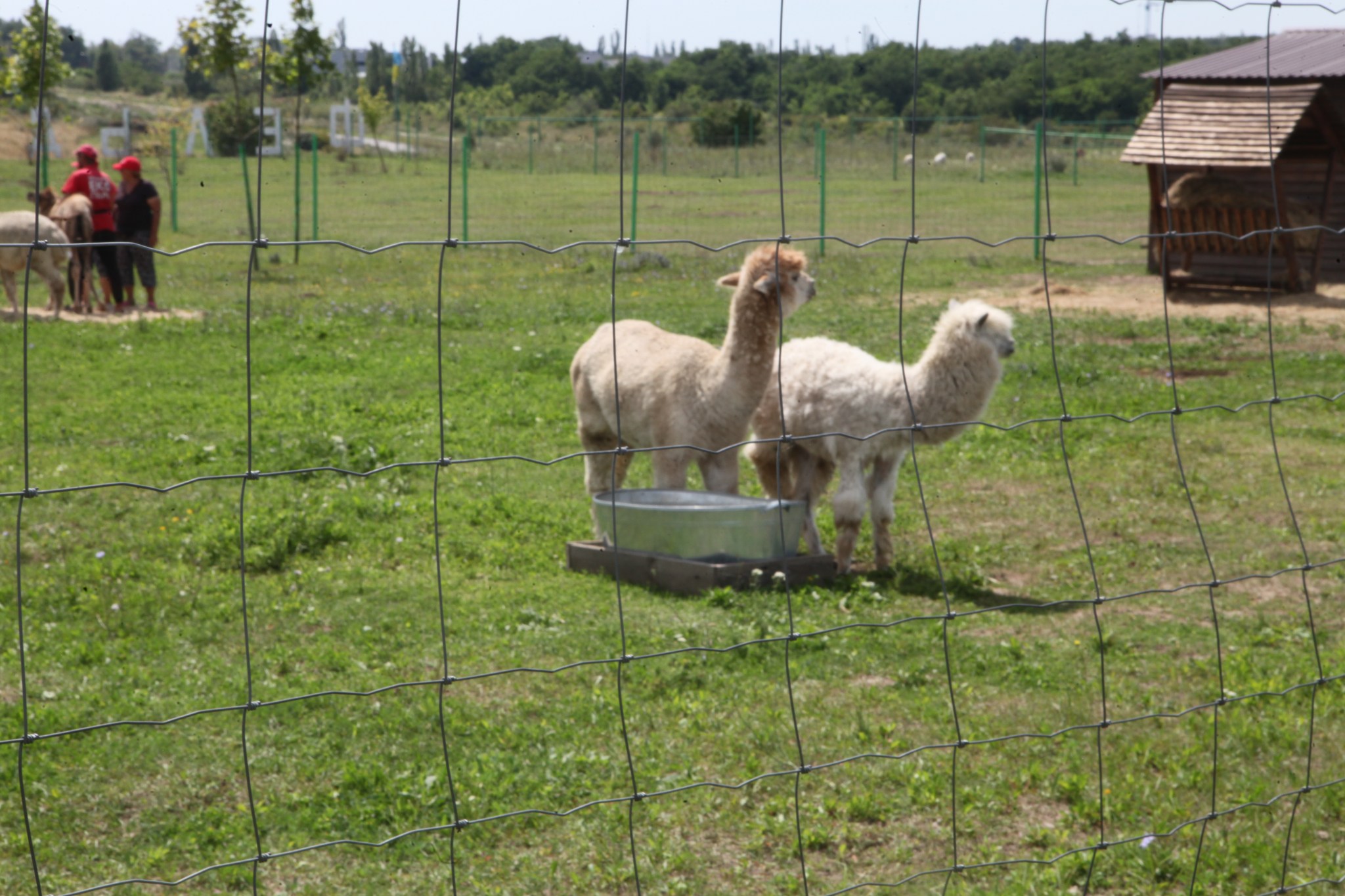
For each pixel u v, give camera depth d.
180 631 6.00
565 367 12.89
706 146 55.16
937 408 6.76
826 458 7.39
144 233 15.99
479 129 57.44
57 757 4.68
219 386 11.71
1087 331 15.97
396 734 4.96
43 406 10.71
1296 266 18.86
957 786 4.63
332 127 56.81
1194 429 10.73
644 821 4.37
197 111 54.50
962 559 7.46
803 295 6.75
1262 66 20.45
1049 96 56.06
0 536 7.22
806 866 4.15
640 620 6.23
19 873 3.95
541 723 5.06
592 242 3.44
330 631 6.10
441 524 7.76
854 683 5.59
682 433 6.89
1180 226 19.34
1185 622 6.46
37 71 21.31
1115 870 4.13
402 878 4.01
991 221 30.80
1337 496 8.73
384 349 13.84
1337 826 4.42
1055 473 9.34
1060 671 5.73
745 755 4.83
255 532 7.29
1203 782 4.64
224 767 4.66
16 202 28.31
